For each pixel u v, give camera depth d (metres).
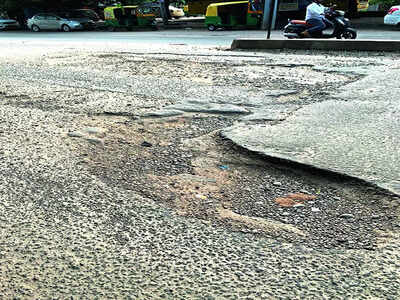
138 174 3.05
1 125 4.20
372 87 5.71
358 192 2.71
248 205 2.60
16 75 7.36
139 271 1.95
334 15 12.73
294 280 1.88
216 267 1.98
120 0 31.55
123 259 2.04
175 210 2.52
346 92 5.46
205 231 2.29
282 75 6.84
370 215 2.44
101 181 2.92
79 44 14.88
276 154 3.28
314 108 4.70
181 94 5.52
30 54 10.90
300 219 2.42
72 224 2.35
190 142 3.73
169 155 3.44
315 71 7.19
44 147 3.58
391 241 2.18
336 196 2.69
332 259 2.03
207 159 3.35
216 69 7.59
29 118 4.46
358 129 3.88
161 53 10.35
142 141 3.77
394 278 1.89
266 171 3.12
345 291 1.81
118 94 5.58
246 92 5.60
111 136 3.89
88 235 2.24
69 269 1.96
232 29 23.22
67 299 1.76
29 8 31.81
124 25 25.89
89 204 2.58
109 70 7.72
